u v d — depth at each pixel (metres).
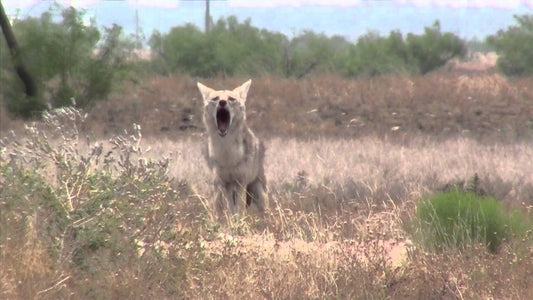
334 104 93.25
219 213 37.31
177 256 25.36
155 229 24.88
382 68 142.50
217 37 137.00
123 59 95.56
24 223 24.69
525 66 141.12
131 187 24.81
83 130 81.50
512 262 26.69
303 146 68.88
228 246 27.42
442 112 88.62
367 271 25.53
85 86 91.81
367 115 90.06
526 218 35.19
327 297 23.73
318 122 89.19
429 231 30.88
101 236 24.80
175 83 102.50
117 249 24.33
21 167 25.30
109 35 94.62
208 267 25.80
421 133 82.62
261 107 93.81
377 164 56.31
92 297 22.81
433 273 25.80
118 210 24.75
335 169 53.88
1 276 22.33
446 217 31.83
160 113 91.25
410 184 46.44
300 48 136.38
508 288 24.84
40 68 90.94
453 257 27.66
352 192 45.34
